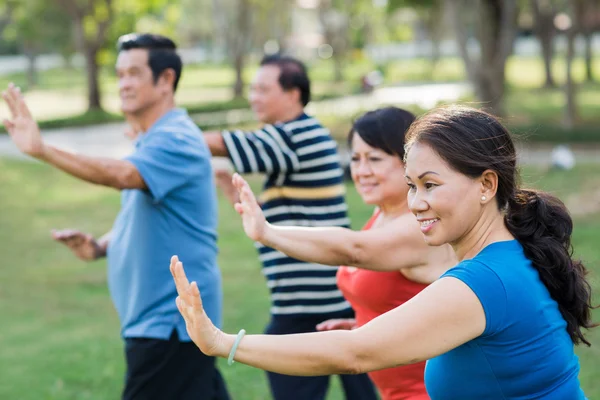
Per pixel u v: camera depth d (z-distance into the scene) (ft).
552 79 127.95
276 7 176.24
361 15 184.65
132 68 15.12
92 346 24.72
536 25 127.54
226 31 141.28
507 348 7.77
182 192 14.53
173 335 14.55
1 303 29.91
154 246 14.55
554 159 53.06
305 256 10.47
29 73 164.25
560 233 8.32
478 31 71.87
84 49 109.19
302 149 16.15
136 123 15.60
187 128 14.94
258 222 10.18
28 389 20.92
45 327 26.96
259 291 29.91
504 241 8.17
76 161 13.17
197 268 14.78
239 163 15.84
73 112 110.83
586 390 19.01
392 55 252.62
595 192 44.47
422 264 11.03
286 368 7.72
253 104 17.12
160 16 135.03
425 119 8.16
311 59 234.58
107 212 48.14
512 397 7.89
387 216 12.22
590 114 84.99
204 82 173.88
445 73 170.19
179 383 14.69
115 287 15.14
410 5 126.11
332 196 16.46
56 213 47.85
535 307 7.88
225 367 22.12
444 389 8.15
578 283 8.30
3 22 217.77
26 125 12.64
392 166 11.89
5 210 48.78
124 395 14.94
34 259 37.04
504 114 72.18
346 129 80.23
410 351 7.59
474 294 7.64
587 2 123.75
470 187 7.93
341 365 7.64
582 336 8.52
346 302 16.17
